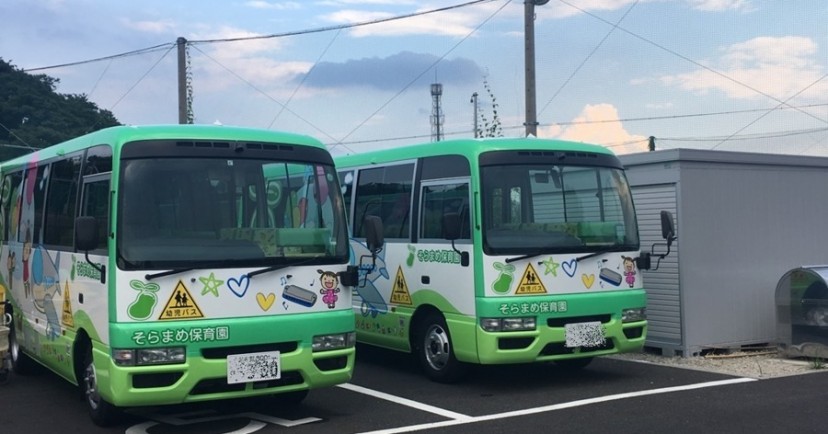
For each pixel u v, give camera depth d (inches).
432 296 373.1
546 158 362.6
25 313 379.6
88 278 284.4
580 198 366.0
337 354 285.0
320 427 285.7
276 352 272.7
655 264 438.9
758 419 288.0
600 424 283.4
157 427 288.8
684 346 425.4
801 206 472.7
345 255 294.2
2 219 432.5
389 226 412.5
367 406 321.1
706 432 271.0
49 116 1103.0
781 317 426.6
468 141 362.6
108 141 280.8
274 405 323.6
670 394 333.1
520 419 293.3
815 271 409.7
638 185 447.8
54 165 344.5
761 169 456.4
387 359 449.7
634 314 366.3
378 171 428.8
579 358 380.5
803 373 379.9
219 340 263.9
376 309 419.5
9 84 1107.3
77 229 260.1
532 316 341.7
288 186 289.1
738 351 442.6
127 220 262.5
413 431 277.7
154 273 259.1
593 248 359.9
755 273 451.2
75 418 307.9
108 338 261.4
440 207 373.4
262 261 274.2
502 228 346.9
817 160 477.1
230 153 281.9
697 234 430.9
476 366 389.7
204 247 268.2
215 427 287.9
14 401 340.5
